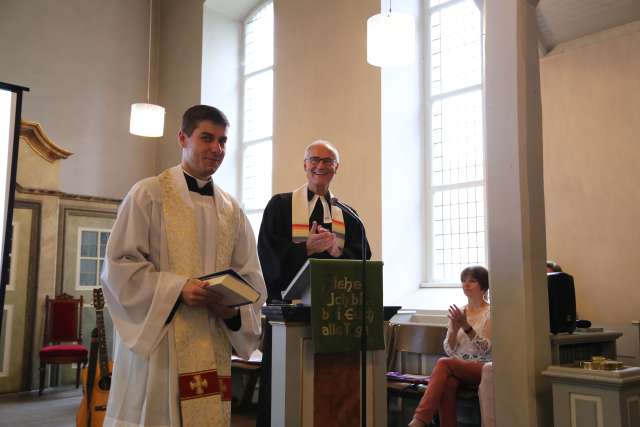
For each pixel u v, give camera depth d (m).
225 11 8.78
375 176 5.93
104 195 8.71
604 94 4.52
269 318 2.61
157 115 6.94
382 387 2.81
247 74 8.72
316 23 6.82
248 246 2.46
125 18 9.18
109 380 4.49
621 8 4.17
